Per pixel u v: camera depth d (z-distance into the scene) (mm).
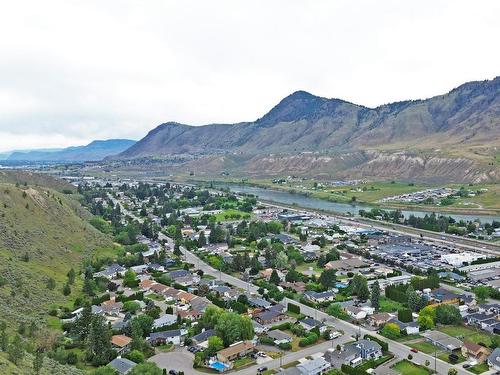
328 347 143500
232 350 136000
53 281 176000
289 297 190250
